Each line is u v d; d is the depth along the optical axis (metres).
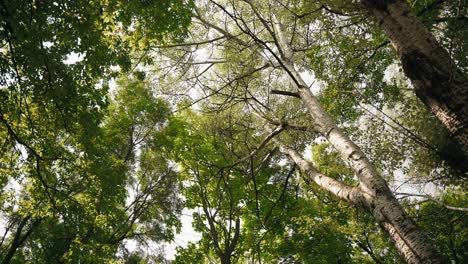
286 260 14.75
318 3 8.91
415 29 4.57
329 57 9.71
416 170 9.29
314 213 13.73
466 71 7.43
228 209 15.18
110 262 12.06
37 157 7.78
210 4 11.48
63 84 6.78
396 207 4.55
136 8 7.20
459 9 5.03
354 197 5.16
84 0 6.40
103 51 7.48
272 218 14.62
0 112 6.80
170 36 9.23
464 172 5.27
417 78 4.44
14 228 14.55
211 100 10.21
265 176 14.88
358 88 9.70
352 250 14.70
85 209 11.10
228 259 14.02
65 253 12.99
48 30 6.29
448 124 4.15
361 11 8.12
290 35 10.87
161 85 10.66
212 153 14.73
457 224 11.91
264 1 10.92
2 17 5.57
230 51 9.87
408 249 4.16
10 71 6.28
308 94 7.18
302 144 9.20
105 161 11.89
